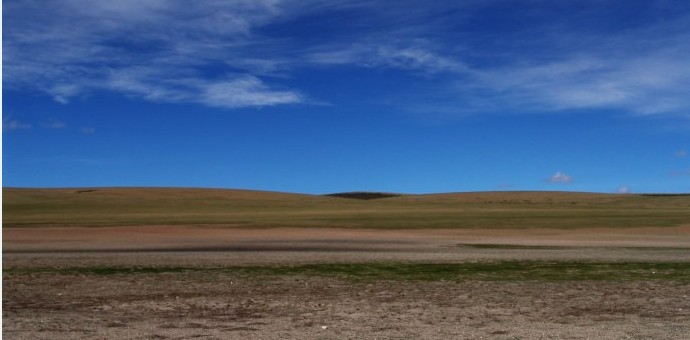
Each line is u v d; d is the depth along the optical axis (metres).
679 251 32.47
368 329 11.52
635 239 44.41
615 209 89.94
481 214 76.31
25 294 16.53
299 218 71.00
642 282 18.95
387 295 16.38
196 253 30.80
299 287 18.09
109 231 51.59
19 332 11.09
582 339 10.54
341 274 21.42
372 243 39.56
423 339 10.59
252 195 125.69
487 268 23.38
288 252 31.62
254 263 25.42
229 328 11.62
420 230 54.41
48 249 33.84
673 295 16.08
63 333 11.02
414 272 22.06
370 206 107.44
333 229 55.50
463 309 13.97
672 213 76.69
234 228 56.34
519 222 62.84
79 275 20.94
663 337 10.66
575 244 38.88
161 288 17.81
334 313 13.46
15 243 38.62
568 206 105.06
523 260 26.75
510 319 12.62
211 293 16.81
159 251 32.56
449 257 28.31
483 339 10.57
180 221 66.50
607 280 19.56
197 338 10.64
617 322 12.20
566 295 16.17
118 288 17.77
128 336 10.77
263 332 11.22
